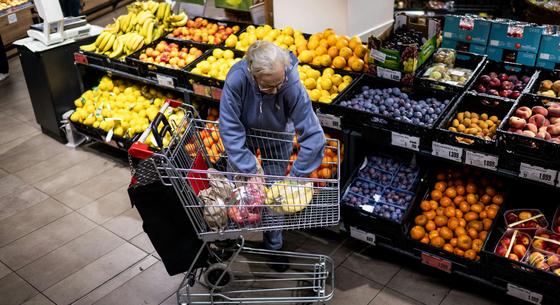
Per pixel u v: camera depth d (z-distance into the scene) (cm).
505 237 306
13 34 763
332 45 405
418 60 356
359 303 325
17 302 346
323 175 358
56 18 493
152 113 462
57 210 433
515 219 315
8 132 561
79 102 509
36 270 372
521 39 370
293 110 290
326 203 300
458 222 325
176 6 538
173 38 491
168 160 259
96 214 425
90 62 496
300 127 291
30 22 784
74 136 521
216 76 411
